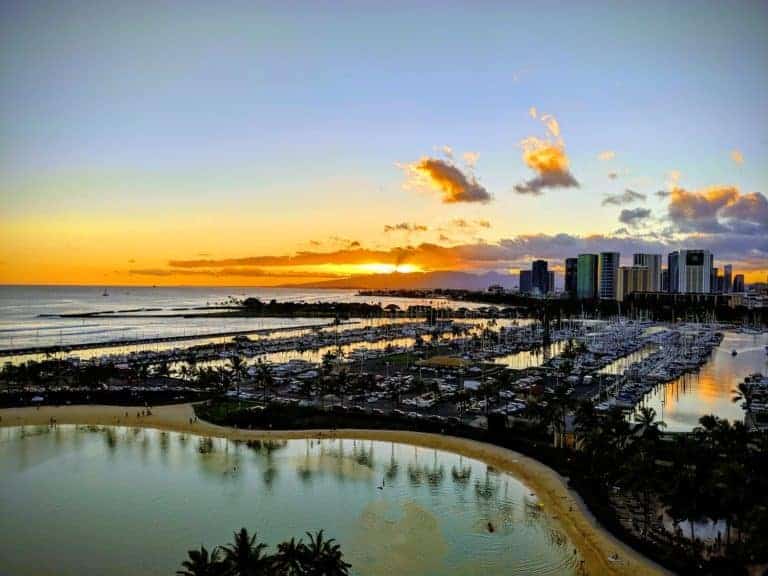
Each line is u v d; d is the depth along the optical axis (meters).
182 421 160.50
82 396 186.12
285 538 92.44
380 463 127.38
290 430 151.12
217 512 102.31
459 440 140.25
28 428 156.62
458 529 95.50
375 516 100.56
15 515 101.38
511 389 192.88
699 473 84.56
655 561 82.19
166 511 102.81
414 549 88.94
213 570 63.53
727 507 79.19
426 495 109.75
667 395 192.25
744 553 77.31
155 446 141.12
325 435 146.62
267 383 192.25
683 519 83.69
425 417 159.12
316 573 65.88
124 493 111.12
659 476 88.88
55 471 123.50
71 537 92.94
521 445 133.25
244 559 65.25
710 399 185.62
